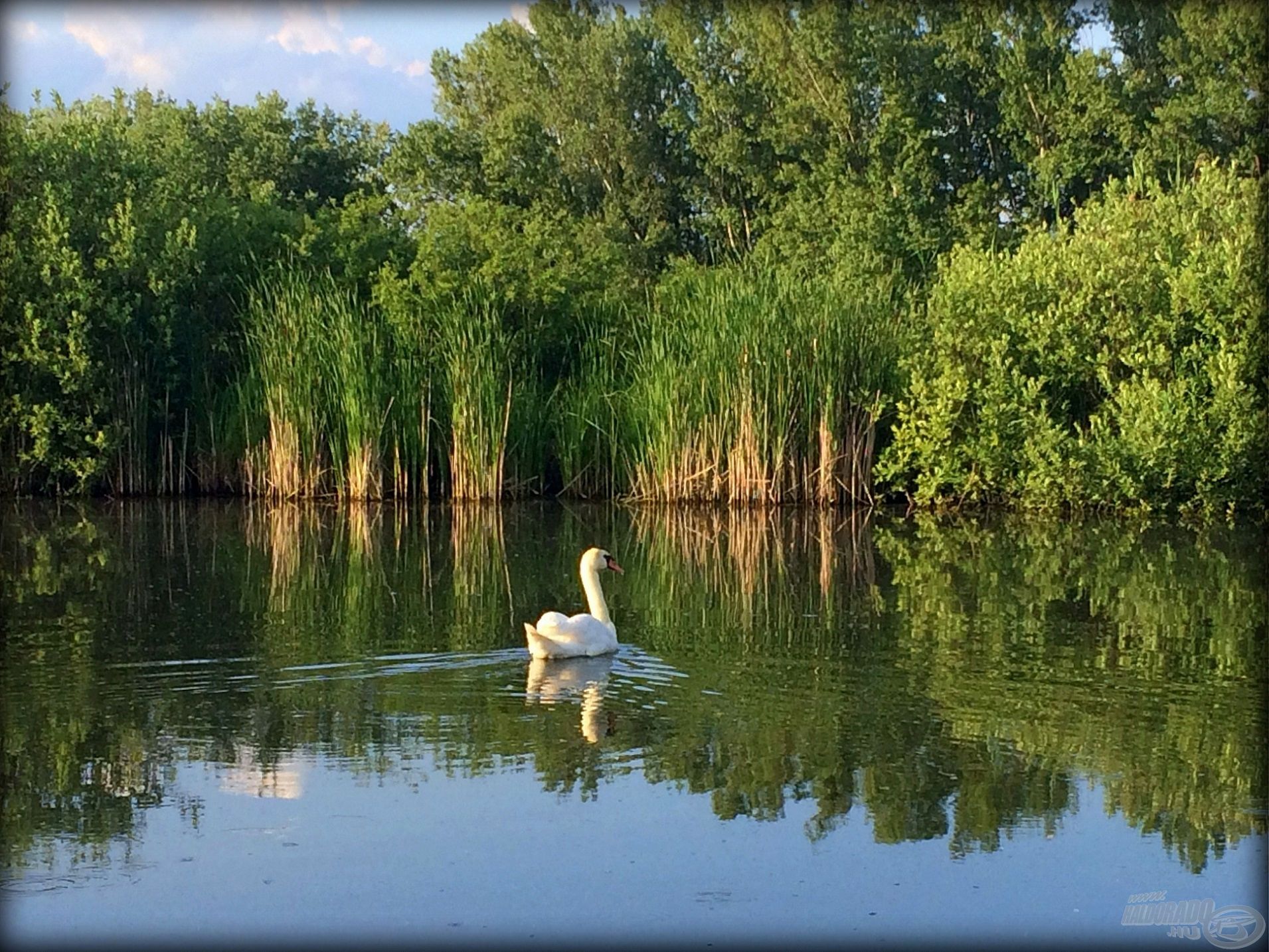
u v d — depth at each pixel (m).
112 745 10.20
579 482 27.80
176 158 37.69
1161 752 10.12
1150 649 13.30
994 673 12.38
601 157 50.06
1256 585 17.25
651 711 11.05
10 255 27.66
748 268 32.12
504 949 7.23
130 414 28.39
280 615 14.97
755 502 26.28
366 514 25.20
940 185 42.75
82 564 18.92
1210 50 37.75
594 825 8.71
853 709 11.16
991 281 26.17
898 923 7.52
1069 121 39.00
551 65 50.22
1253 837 8.59
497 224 30.61
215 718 10.84
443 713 11.02
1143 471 24.36
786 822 8.77
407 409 27.52
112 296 28.16
